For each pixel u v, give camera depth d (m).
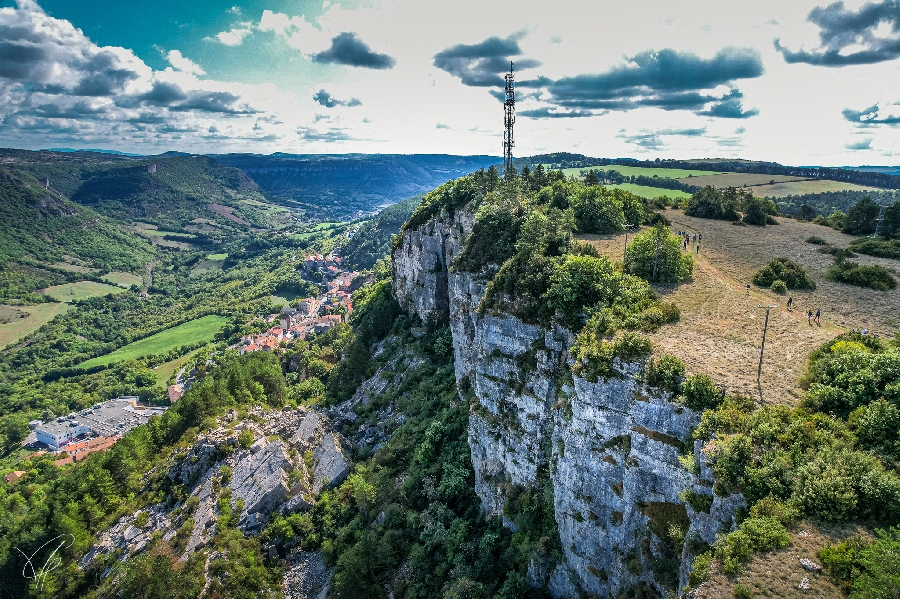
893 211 95.44
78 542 72.38
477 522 64.62
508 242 78.19
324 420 97.69
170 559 66.50
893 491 29.75
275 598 64.75
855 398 37.00
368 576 63.59
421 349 109.56
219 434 84.19
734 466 34.44
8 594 71.31
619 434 43.62
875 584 25.47
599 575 46.00
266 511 74.38
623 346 43.88
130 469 82.88
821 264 81.00
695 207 121.00
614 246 78.19
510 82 116.12
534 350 57.50
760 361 42.34
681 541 38.31
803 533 30.34
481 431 64.88
